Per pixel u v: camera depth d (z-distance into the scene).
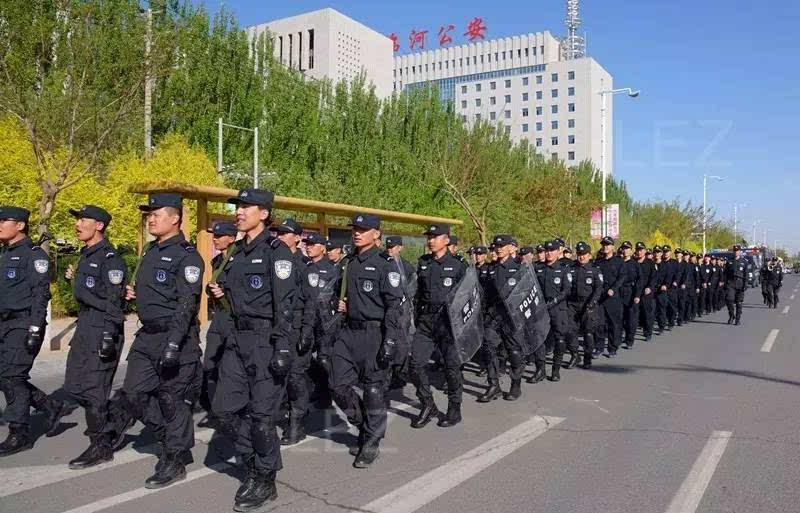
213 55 23.77
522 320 7.66
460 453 5.50
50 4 12.37
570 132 101.38
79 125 12.15
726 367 9.73
